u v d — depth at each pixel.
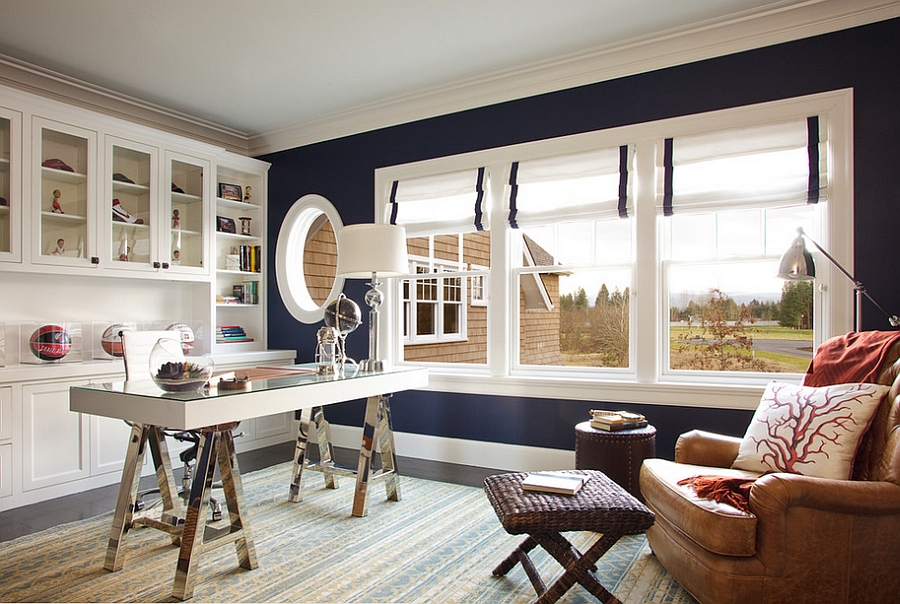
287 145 5.13
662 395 3.49
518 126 4.02
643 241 3.59
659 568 2.50
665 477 2.39
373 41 3.48
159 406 2.21
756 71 3.29
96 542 2.79
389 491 3.41
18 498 3.31
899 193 2.94
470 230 4.21
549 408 3.88
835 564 1.90
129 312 4.41
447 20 3.23
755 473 2.37
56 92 4.00
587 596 2.27
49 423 3.46
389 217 4.57
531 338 4.09
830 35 3.11
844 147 3.06
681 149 3.47
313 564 2.54
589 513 2.00
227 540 2.39
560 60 3.71
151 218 4.23
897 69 2.96
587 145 3.76
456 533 2.90
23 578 2.40
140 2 3.03
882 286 2.97
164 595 2.26
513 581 2.39
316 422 3.59
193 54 3.65
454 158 4.27
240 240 5.21
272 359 4.86
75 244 3.79
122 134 4.05
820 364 2.58
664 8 3.11
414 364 4.56
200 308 4.75
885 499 1.89
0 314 3.71
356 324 3.40
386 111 4.52
